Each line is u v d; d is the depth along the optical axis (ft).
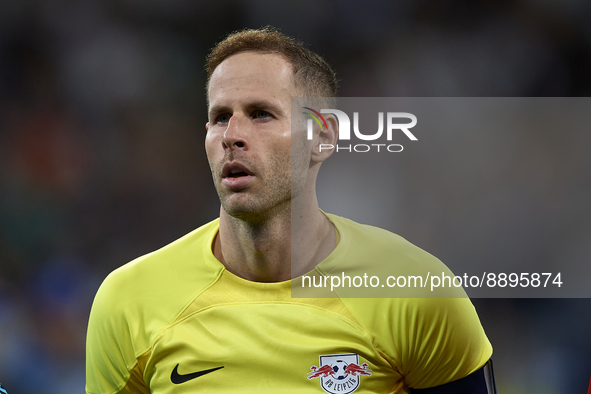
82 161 108.88
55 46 112.06
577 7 109.19
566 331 76.18
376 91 113.80
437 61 113.50
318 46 114.73
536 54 110.93
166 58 113.70
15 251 101.50
